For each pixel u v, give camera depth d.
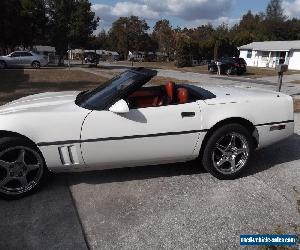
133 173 4.66
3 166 3.84
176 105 4.19
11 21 37.72
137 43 85.06
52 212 3.67
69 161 4.01
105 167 4.21
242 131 4.36
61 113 3.93
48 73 23.06
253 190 4.20
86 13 47.38
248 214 3.65
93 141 3.96
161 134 4.11
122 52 86.31
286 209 3.75
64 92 5.25
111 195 4.05
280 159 5.24
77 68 32.81
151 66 45.28
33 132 3.83
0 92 12.25
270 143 4.70
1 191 3.87
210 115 4.25
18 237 3.25
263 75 29.42
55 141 3.89
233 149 4.43
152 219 3.55
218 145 4.36
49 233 3.31
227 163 4.55
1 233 3.31
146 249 3.08
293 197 4.04
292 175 4.66
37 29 45.25
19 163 3.89
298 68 43.56
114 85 4.38
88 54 37.25
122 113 3.98
